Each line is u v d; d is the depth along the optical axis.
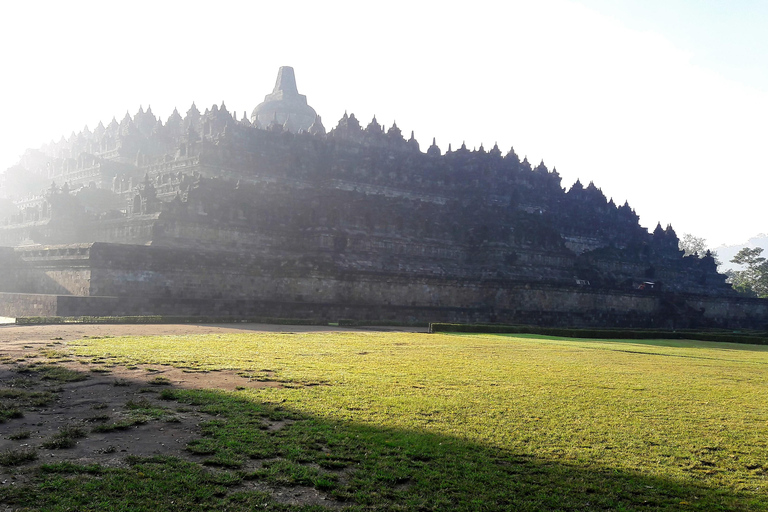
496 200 101.94
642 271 105.81
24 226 82.25
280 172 86.88
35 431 14.05
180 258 58.09
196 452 12.92
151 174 86.12
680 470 13.05
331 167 90.25
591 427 16.03
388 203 83.56
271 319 53.78
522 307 76.69
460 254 86.81
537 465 12.99
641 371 27.19
